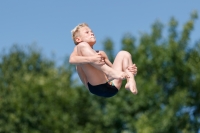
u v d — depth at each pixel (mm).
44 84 73000
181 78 76688
